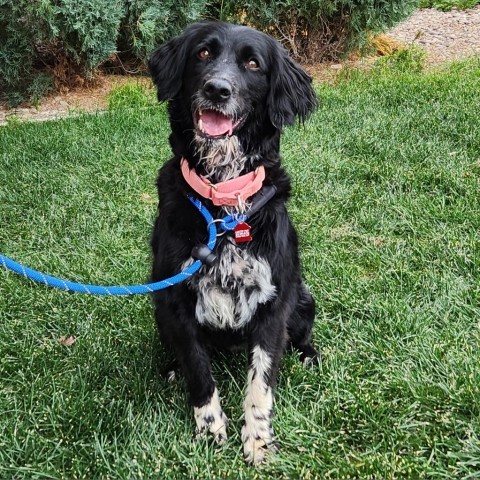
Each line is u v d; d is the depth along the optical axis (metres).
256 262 0.80
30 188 1.52
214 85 0.76
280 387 0.88
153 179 1.57
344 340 0.97
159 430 0.80
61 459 0.76
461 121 1.77
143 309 1.04
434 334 0.95
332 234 1.28
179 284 0.80
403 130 1.75
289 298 0.85
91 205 1.44
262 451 0.78
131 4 2.34
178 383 0.89
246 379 0.89
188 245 0.79
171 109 0.85
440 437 0.77
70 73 2.43
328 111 1.94
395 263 1.14
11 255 1.24
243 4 2.49
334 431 0.79
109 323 1.03
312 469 0.73
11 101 2.34
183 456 0.75
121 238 1.30
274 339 0.83
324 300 1.06
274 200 0.83
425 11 3.76
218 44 0.82
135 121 1.95
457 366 0.86
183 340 0.82
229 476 0.74
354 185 1.47
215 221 0.77
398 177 1.46
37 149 1.76
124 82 2.52
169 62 0.87
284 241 0.83
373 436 0.77
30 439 0.78
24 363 0.93
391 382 0.85
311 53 2.69
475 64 2.52
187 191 0.80
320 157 1.61
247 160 0.82
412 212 1.31
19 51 2.29
